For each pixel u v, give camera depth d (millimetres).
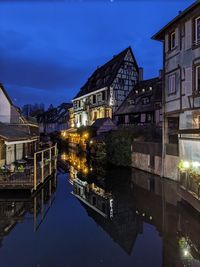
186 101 18062
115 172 24328
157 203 14500
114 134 28328
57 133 75250
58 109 94375
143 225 11609
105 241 10078
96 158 31688
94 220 12344
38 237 10445
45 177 19031
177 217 12305
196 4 16391
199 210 11219
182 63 18531
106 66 50875
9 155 21984
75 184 20422
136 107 37375
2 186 15766
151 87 37375
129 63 44094
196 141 15258
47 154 25594
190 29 17672
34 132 33062
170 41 20406
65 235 10664
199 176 12188
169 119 21203
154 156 22156
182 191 13883
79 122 57156
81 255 8953
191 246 9555
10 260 8578
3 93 26906
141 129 29859
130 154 26484
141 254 9000
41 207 14367
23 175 16609
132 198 15891
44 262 8461
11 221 12258
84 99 53875
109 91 42500
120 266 8188
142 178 21156
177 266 8148
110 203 15078
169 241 9953
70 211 13750
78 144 46969
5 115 27109
